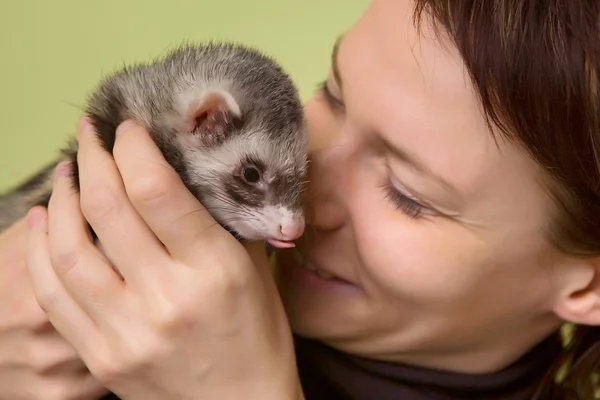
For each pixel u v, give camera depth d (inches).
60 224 19.8
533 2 19.2
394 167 20.1
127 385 19.5
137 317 19.3
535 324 21.3
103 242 19.5
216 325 19.3
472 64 19.3
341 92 21.0
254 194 21.1
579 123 19.3
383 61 20.1
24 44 29.2
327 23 28.2
